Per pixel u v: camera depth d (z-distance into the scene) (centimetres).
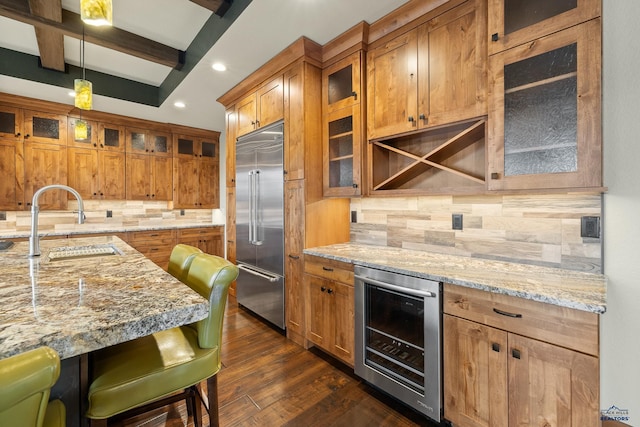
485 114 165
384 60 214
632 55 137
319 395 186
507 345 130
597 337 108
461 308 145
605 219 149
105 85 335
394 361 175
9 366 50
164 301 91
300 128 249
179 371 107
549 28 140
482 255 194
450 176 212
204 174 502
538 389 122
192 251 158
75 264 149
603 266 150
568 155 138
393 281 173
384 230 252
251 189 306
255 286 304
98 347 72
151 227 435
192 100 355
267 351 240
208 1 209
